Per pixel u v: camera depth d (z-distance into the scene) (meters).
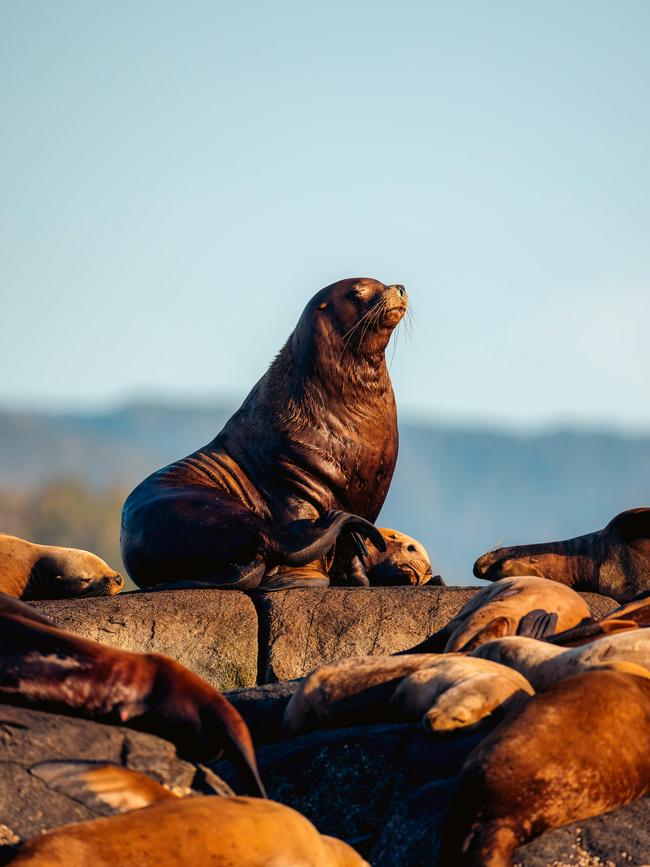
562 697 21.17
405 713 25.11
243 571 40.78
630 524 42.22
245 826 18.50
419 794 22.81
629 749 20.98
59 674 22.84
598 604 39.28
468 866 19.72
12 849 19.81
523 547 44.03
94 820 18.64
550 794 20.28
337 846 19.78
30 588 42.75
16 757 21.48
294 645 38.09
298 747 25.25
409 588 39.94
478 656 26.30
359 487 44.94
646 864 19.95
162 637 37.84
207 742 22.95
